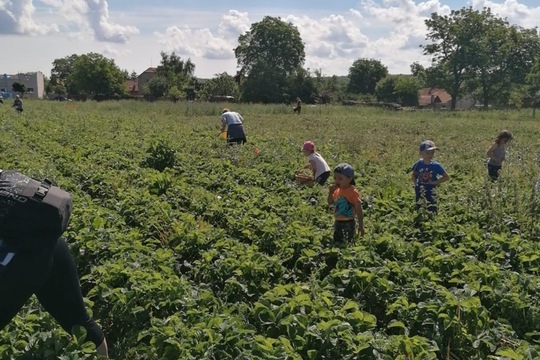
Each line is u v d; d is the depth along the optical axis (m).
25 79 130.50
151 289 5.83
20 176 4.22
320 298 5.94
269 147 18.52
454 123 38.84
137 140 18.88
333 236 8.39
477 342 5.32
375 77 127.94
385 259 7.68
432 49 85.00
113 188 11.32
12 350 4.62
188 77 105.06
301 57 97.56
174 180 12.05
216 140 19.55
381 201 10.64
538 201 9.58
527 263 7.55
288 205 10.59
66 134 20.03
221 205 10.04
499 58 82.75
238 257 7.20
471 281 6.65
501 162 13.56
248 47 95.81
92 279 6.62
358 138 21.64
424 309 5.76
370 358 4.87
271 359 4.57
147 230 8.58
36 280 4.07
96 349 4.79
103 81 99.81
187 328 5.11
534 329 5.98
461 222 9.75
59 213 4.09
